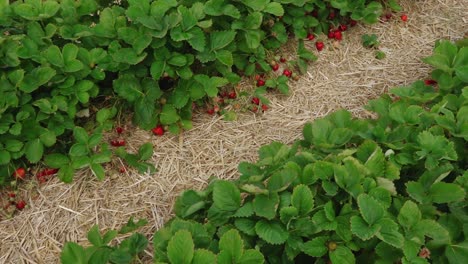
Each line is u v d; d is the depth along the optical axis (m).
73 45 1.86
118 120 1.99
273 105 2.12
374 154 1.62
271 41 2.21
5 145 1.80
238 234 1.46
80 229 1.79
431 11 2.48
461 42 2.21
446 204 1.68
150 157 1.92
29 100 1.83
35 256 1.74
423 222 1.54
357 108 2.12
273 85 2.12
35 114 1.84
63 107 1.83
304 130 1.85
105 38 1.95
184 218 1.66
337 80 2.21
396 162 1.68
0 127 1.77
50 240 1.76
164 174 1.91
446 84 1.98
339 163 1.63
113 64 1.91
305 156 1.66
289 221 1.52
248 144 1.99
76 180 1.88
